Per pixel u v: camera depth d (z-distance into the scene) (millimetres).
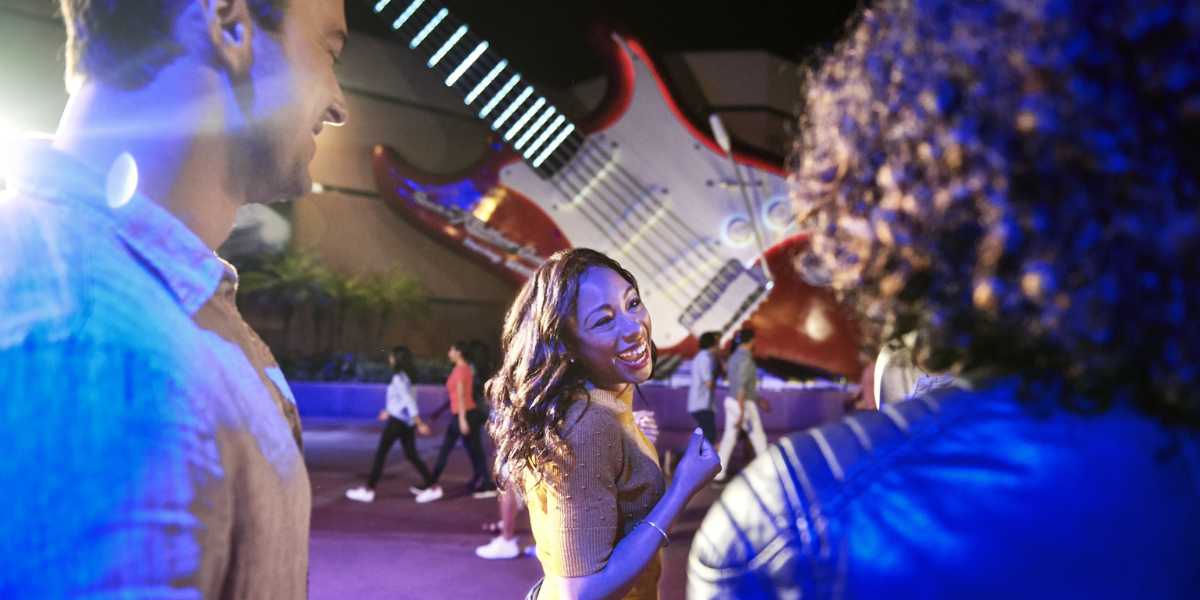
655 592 2059
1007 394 681
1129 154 597
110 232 833
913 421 710
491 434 2152
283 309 21594
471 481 9008
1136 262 604
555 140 17719
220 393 844
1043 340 646
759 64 22000
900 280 714
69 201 833
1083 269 611
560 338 2025
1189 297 599
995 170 634
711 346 9492
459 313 23625
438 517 7484
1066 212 615
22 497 691
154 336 794
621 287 2066
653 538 1869
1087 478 625
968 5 678
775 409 15195
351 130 22531
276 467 905
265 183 1015
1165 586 604
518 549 6203
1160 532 612
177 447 759
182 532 745
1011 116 630
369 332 22547
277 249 21766
